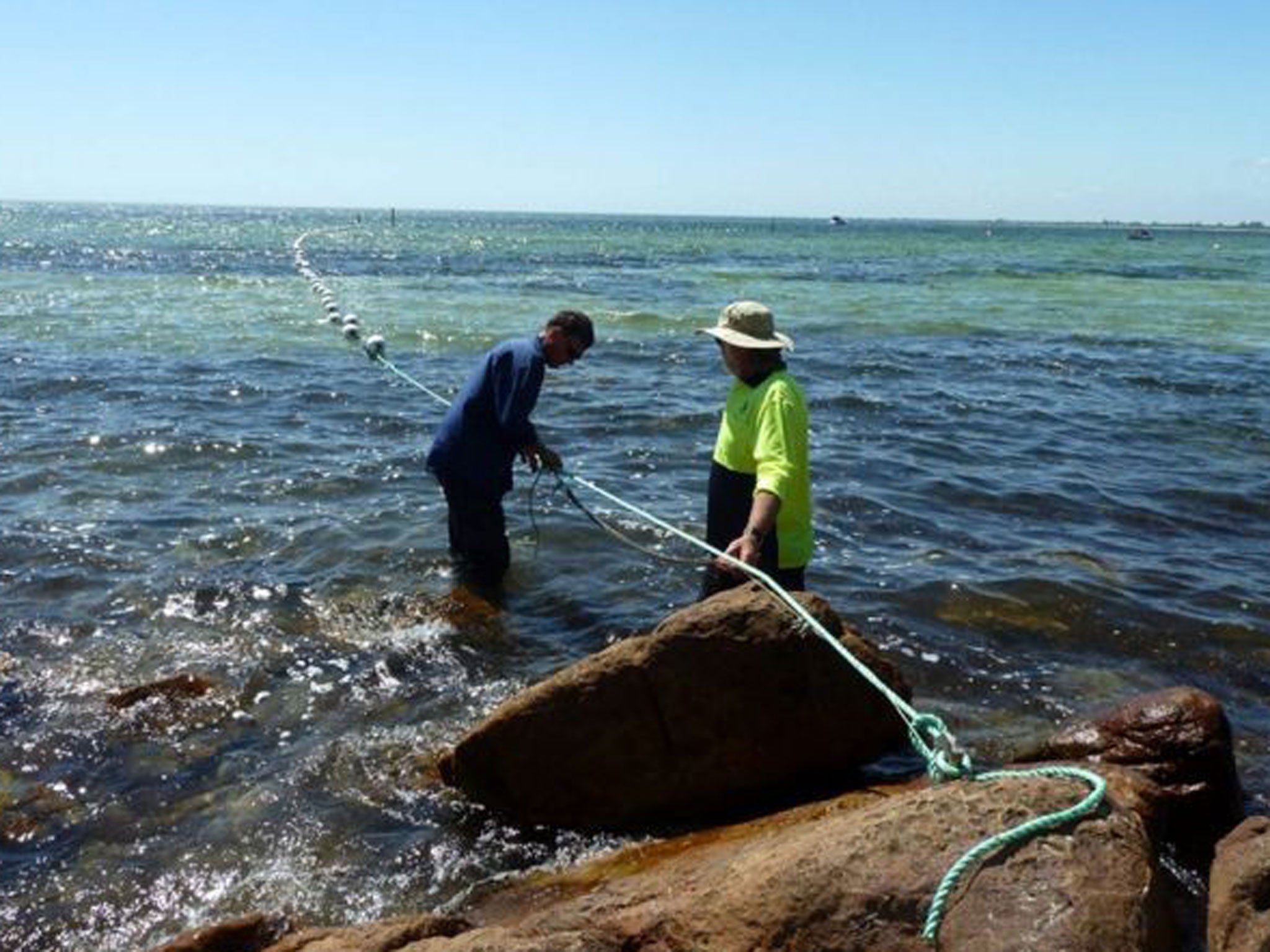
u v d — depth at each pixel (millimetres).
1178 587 8898
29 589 8242
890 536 10047
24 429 12836
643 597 8500
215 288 30719
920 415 15375
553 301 29469
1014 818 3537
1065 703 6918
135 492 10633
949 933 3256
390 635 7652
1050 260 63312
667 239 89562
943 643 7715
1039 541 10055
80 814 5465
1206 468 12898
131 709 6465
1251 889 3775
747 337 5883
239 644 7434
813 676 5438
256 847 5223
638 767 5391
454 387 16266
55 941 4582
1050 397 17016
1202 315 29938
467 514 8547
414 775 5852
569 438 13516
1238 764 6094
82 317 22828
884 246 81500
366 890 4922
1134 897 3303
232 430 13102
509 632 7812
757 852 3803
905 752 6023
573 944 3531
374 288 32469
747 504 6074
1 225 81750
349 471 11516
